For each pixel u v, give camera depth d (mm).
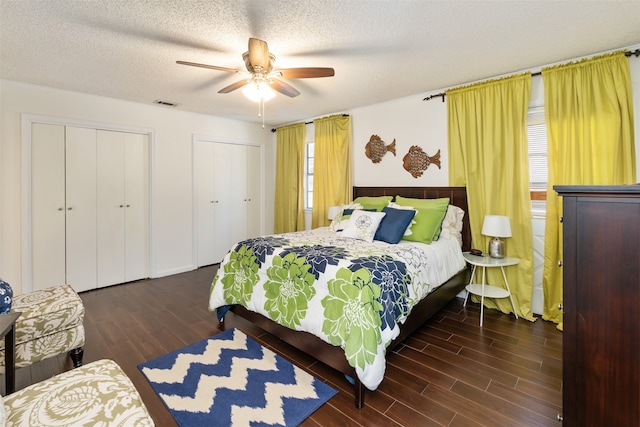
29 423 1009
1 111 3088
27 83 3203
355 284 1861
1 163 3111
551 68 2732
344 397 1807
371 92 3602
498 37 2299
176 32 2193
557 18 2047
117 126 3832
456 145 3369
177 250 4465
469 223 3309
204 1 1832
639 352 1129
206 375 2008
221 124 4902
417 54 2576
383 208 3369
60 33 2197
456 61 2721
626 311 1152
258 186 5527
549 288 2789
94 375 1276
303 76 2412
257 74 2348
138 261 4145
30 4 1844
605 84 2492
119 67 2812
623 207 1149
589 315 1231
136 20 2033
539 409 1695
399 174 3910
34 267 3357
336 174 4477
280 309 2207
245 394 1819
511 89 2984
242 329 2697
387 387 1895
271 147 5664
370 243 2795
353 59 2666
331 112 4547
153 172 4152
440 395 1818
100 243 3816
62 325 2039
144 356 2244
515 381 1945
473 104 3223
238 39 2297
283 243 2654
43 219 3400
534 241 2975
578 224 1245
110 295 3553
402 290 2041
